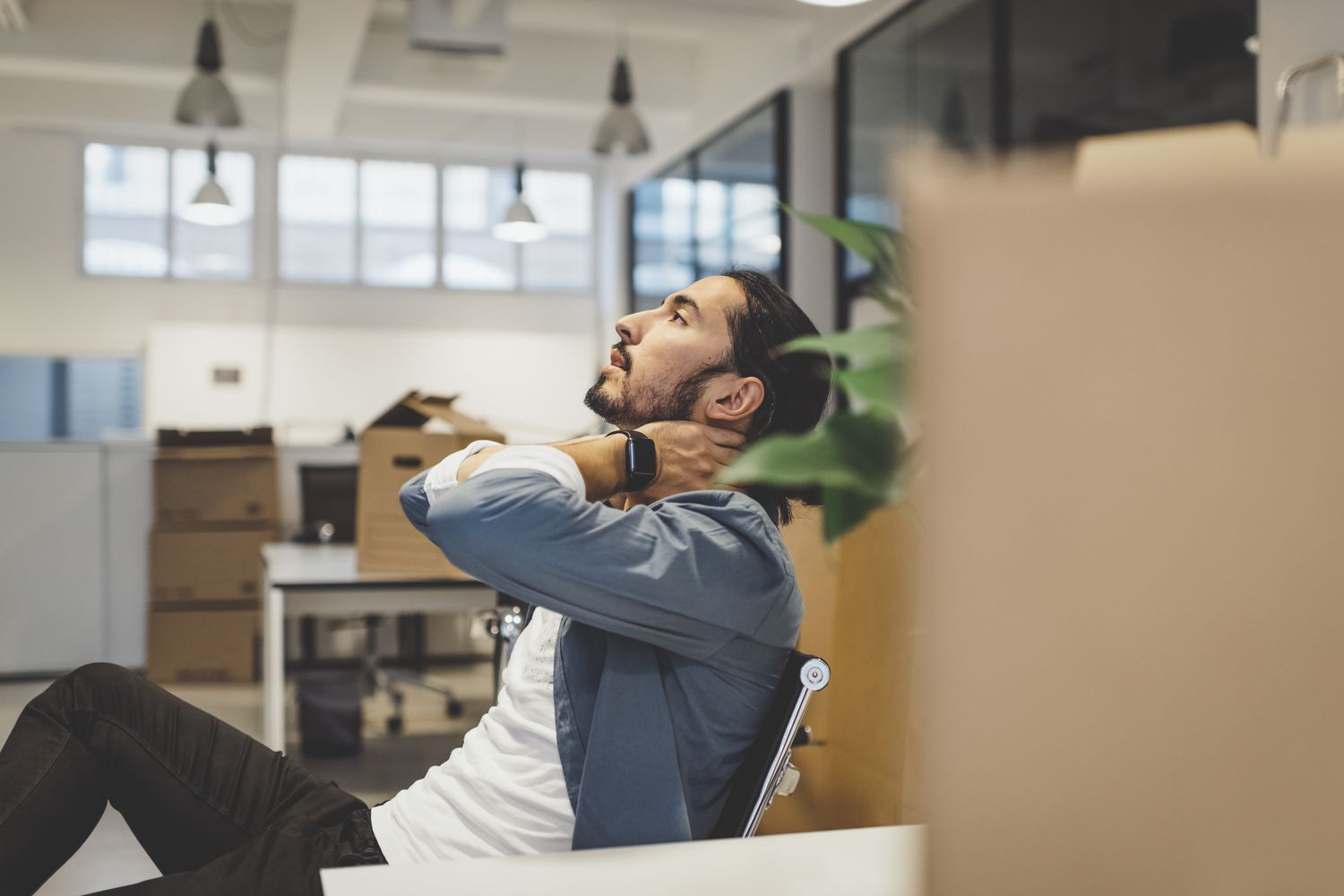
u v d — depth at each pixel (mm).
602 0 6121
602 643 1036
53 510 5875
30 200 8625
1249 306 197
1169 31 3770
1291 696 206
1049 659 198
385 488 3162
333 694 4320
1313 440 199
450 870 690
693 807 1028
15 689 5477
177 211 8984
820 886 665
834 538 377
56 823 1218
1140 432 194
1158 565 197
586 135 9531
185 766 1265
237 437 5641
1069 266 192
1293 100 2910
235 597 5586
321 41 6203
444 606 3178
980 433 192
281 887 1078
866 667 1579
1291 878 208
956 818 201
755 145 6902
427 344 9312
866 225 380
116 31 6973
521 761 1088
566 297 9781
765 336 1159
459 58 6484
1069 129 4242
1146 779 202
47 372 9297
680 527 971
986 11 4793
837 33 5977
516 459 989
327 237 9344
